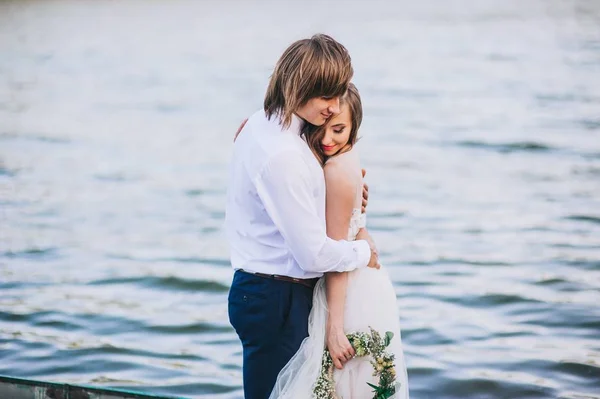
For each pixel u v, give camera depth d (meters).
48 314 5.61
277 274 2.59
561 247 6.88
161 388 4.57
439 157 10.19
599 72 15.56
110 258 6.86
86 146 11.33
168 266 6.63
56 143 11.54
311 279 2.68
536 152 10.28
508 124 11.80
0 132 12.30
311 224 2.48
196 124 12.56
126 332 5.34
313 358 2.63
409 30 21.84
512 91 14.14
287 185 2.45
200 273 6.46
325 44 2.46
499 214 7.88
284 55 2.51
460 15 24.64
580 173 9.26
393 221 7.78
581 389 4.48
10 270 6.55
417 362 4.81
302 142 2.54
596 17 23.09
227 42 20.73
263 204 2.52
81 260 6.80
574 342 5.05
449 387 4.52
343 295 2.67
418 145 10.80
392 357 2.68
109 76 16.86
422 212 8.03
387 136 11.36
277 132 2.52
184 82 15.98
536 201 8.27
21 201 8.66
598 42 19.00
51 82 16.42
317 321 2.65
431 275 6.31
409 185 8.99
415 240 7.20
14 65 18.34
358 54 18.44
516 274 6.27
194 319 5.55
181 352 5.04
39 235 7.49
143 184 9.34
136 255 6.92
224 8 27.86
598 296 5.77
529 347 4.98
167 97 14.67
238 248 2.65
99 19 25.41
